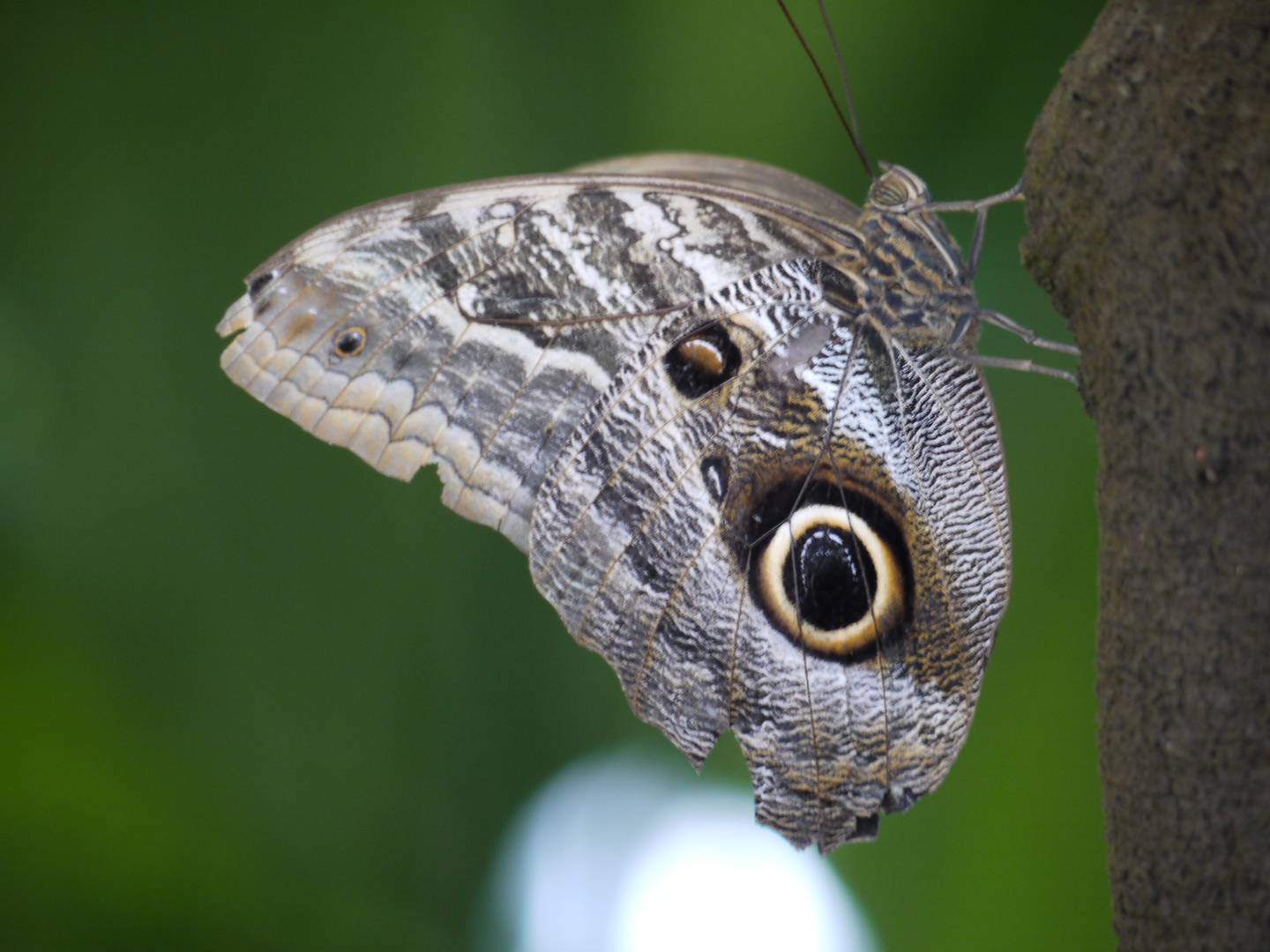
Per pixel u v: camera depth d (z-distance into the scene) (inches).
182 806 34.3
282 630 34.5
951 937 33.3
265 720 34.4
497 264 32.5
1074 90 30.9
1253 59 30.7
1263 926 30.7
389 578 34.6
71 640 34.4
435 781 34.5
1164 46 30.8
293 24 34.9
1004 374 34.1
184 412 34.7
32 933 33.9
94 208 34.8
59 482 34.6
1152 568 30.8
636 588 32.8
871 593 32.8
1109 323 30.9
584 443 32.7
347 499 34.6
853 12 34.5
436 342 32.5
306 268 32.4
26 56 34.8
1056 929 33.1
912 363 32.8
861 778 32.8
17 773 34.1
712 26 34.8
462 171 34.9
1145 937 30.9
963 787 33.5
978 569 32.7
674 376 32.7
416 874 34.5
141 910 34.0
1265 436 30.6
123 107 34.8
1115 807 31.0
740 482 32.8
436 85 34.9
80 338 34.7
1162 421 30.8
